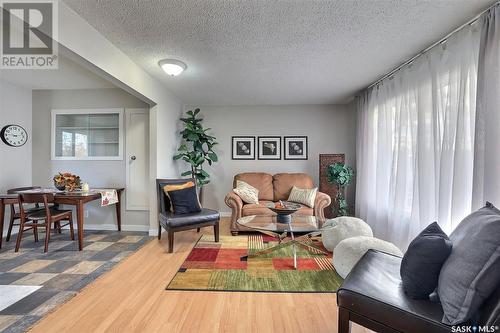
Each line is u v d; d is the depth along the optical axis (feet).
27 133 12.40
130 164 12.53
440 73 7.59
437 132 7.68
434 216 8.00
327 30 6.98
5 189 11.52
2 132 11.38
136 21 6.59
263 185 13.94
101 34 7.25
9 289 6.68
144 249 9.72
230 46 7.93
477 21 6.41
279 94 13.37
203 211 10.79
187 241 10.72
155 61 9.11
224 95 13.53
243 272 7.72
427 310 3.64
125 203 12.56
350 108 15.34
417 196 8.64
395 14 6.25
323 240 9.64
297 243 9.59
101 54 7.30
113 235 11.61
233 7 5.96
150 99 10.59
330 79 11.03
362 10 6.08
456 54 6.98
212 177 15.88
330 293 6.56
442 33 7.16
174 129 13.64
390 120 10.48
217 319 5.45
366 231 9.09
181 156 13.62
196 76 10.60
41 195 9.37
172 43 7.75
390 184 10.15
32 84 11.93
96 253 9.29
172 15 6.31
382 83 11.02
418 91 8.48
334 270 7.88
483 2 5.75
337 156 14.28
